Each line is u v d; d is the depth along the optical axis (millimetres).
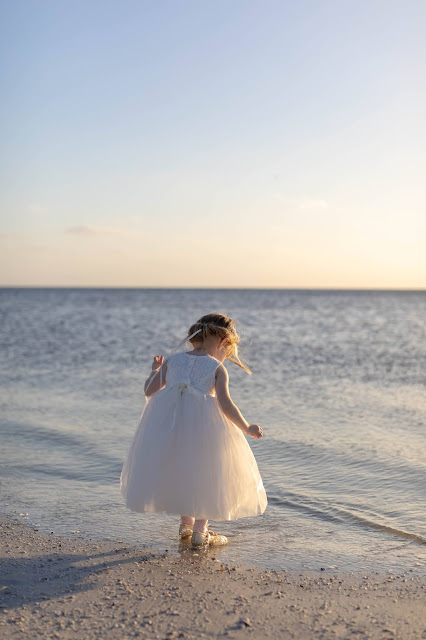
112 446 6617
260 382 12336
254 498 3842
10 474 5547
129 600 2986
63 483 5281
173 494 3625
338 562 3574
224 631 2654
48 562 3516
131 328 31469
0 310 53656
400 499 4828
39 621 2740
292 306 73688
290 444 6703
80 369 14195
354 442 6812
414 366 15586
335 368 15047
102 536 4000
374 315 50688
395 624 2732
